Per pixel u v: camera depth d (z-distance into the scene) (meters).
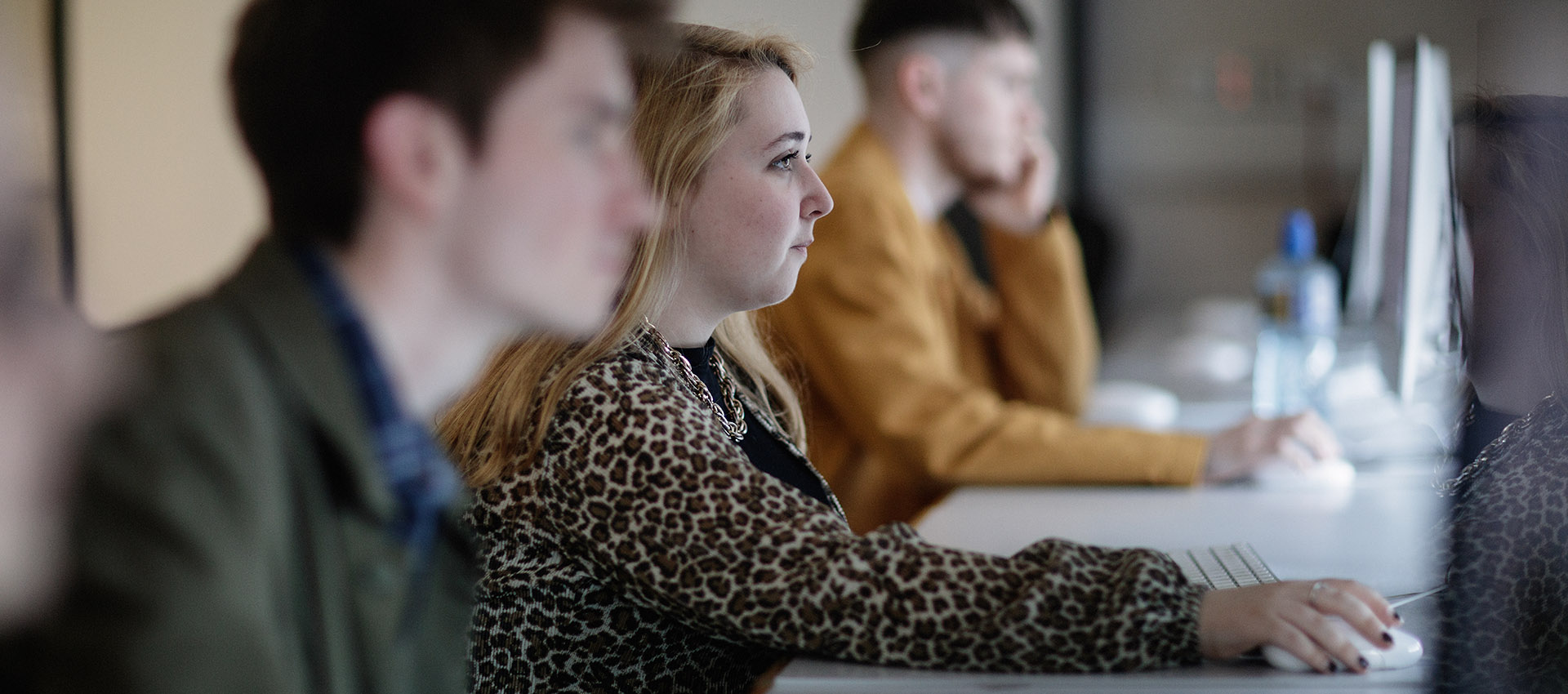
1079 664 0.97
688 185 1.11
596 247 0.61
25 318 0.49
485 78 0.56
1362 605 1.00
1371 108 2.47
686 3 0.65
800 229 1.19
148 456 0.50
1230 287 6.66
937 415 1.96
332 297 0.57
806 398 1.96
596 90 0.60
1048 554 1.02
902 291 2.05
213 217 2.33
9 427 0.47
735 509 0.98
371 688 0.59
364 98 0.56
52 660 0.48
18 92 0.51
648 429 1.00
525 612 1.04
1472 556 0.98
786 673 0.99
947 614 0.96
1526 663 0.95
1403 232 2.15
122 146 2.23
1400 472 1.97
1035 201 2.68
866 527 2.07
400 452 0.60
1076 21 6.69
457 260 0.58
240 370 0.54
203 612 0.50
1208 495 1.84
